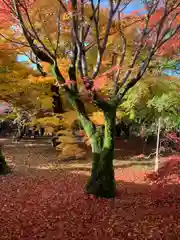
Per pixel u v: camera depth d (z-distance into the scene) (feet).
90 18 23.90
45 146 61.21
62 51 31.40
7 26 25.84
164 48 26.07
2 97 40.24
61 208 23.56
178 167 23.47
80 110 27.37
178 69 36.29
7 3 21.68
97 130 27.71
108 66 30.55
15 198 26.32
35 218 21.27
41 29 26.71
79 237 18.17
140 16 24.88
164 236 18.12
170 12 22.56
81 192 28.12
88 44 28.07
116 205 24.47
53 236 18.25
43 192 28.53
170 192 26.32
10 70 35.81
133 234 18.52
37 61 34.37
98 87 23.99
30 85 38.45
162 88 33.55
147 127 50.85
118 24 25.36
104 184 26.66
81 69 24.20
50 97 42.86
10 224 20.03
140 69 25.39
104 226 19.86
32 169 40.29
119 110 42.47
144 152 55.57
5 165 37.50
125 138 74.69
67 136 42.91
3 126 96.58
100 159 26.94
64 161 45.78
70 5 22.20
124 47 25.80
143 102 38.55
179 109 37.22
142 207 23.77
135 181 34.09
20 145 63.57
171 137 32.24
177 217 21.40
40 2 21.95
